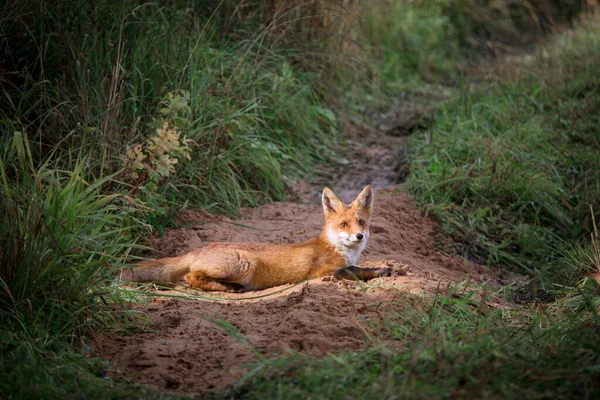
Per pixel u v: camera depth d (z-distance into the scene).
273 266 10.11
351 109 19.47
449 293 8.80
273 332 7.99
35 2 12.91
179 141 11.89
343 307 8.52
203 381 7.19
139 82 13.48
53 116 11.98
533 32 28.00
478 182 14.63
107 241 9.73
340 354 7.18
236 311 8.84
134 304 9.19
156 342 7.98
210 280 9.93
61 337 7.82
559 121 17.23
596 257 11.63
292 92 17.58
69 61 12.76
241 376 6.98
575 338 7.50
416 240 12.91
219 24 17.02
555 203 14.45
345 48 20.03
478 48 26.50
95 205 8.97
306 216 13.42
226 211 13.21
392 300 8.75
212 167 13.38
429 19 26.19
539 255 13.27
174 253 11.17
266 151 14.76
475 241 13.40
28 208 8.26
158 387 7.11
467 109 18.17
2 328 7.54
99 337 8.20
